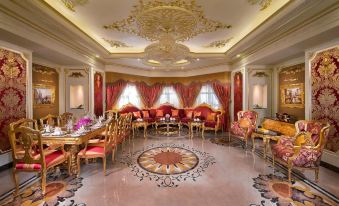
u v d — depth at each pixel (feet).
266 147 14.16
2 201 8.34
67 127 13.01
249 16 12.55
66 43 15.61
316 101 13.10
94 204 8.12
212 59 21.88
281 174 11.11
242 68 21.16
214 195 8.84
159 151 15.88
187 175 11.07
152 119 26.32
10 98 12.57
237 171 11.59
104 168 11.19
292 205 7.98
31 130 8.55
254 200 8.39
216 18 12.82
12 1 9.42
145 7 11.17
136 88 27.86
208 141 19.34
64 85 20.85
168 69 28.76
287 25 12.09
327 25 10.16
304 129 11.43
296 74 17.81
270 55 16.06
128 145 17.89
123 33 15.46
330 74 12.13
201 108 26.40
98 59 22.02
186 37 12.76
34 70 17.30
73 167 11.47
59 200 8.42
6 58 12.28
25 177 10.77
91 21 13.16
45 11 10.45
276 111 20.57
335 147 11.85
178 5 11.01
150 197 8.69
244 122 17.57
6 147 12.35
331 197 8.59
